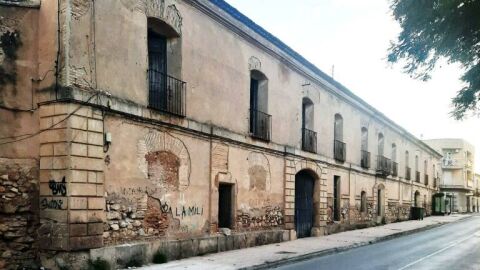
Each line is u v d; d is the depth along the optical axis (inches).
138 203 478.9
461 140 2723.9
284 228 776.3
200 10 581.9
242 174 665.0
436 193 2089.1
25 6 430.6
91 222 422.6
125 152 465.4
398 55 402.0
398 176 1492.4
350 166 1073.5
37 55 433.1
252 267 489.4
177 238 530.6
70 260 404.8
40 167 423.8
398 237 965.2
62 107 414.0
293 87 823.1
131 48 479.5
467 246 776.9
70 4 418.3
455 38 379.2
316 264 543.8
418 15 364.5
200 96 578.6
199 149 574.6
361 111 1171.9
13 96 422.3
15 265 412.5
